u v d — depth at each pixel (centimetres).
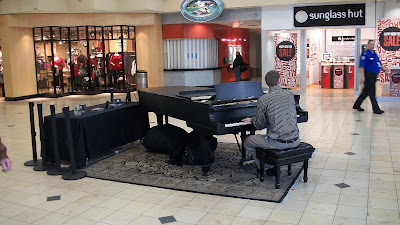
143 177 536
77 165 581
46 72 1502
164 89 708
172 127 662
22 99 1448
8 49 1398
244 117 532
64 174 557
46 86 1509
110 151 676
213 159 597
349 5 1275
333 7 1295
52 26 1452
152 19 1510
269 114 464
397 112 965
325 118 918
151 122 941
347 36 1650
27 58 1470
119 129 668
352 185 485
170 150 631
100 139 619
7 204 460
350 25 1283
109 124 641
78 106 611
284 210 418
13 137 817
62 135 593
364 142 688
